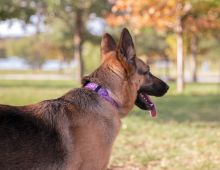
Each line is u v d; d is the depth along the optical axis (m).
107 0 32.06
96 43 37.62
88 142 4.83
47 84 35.06
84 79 5.23
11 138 4.51
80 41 35.41
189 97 22.47
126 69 5.18
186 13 24.56
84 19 35.53
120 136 11.38
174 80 42.88
